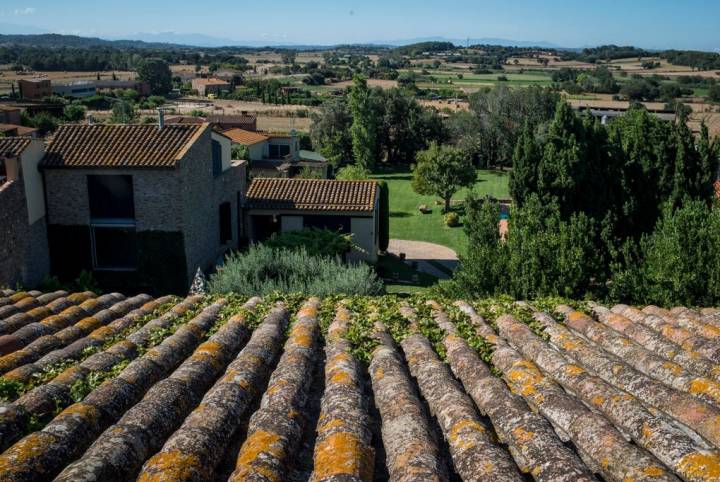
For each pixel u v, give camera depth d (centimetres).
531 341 724
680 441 429
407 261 3919
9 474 412
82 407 523
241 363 647
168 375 668
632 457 412
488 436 459
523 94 8006
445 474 417
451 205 5966
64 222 2803
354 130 7825
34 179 2680
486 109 8125
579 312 848
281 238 2920
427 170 5697
